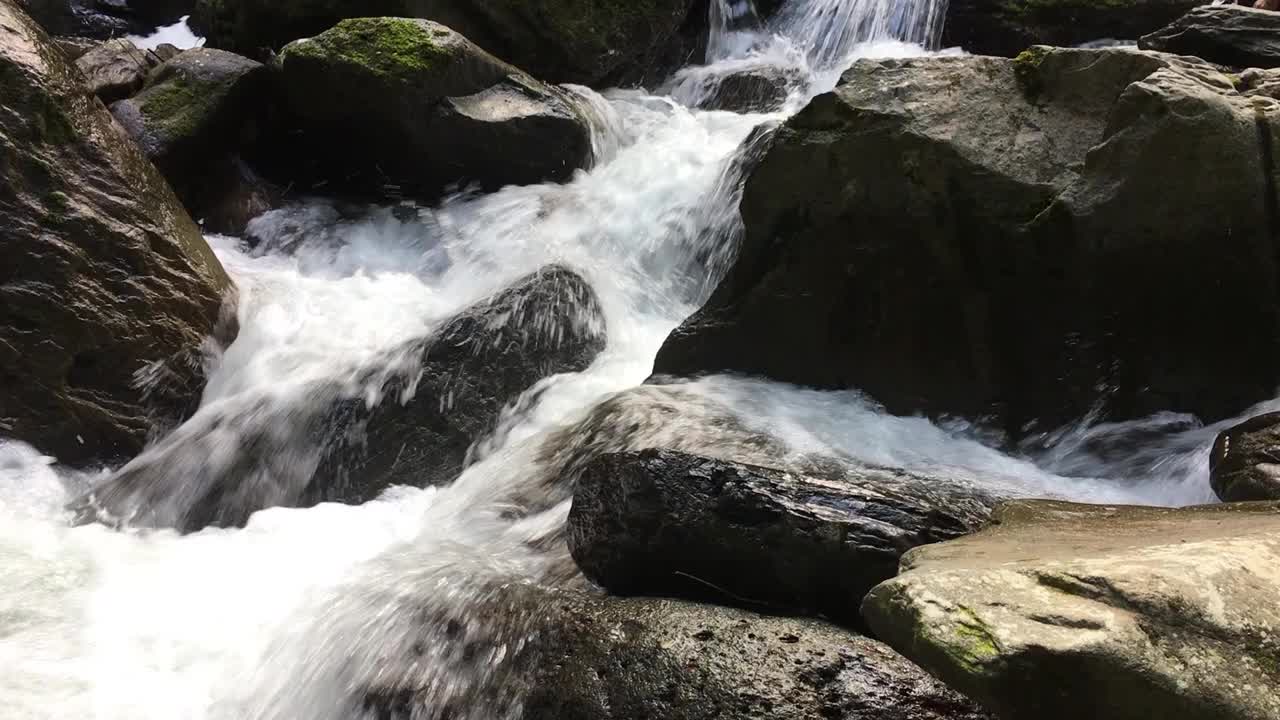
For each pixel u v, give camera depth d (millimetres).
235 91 8469
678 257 7156
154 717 3828
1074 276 4562
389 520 5500
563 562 4141
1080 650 2152
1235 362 4504
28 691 3887
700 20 11031
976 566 2586
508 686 3432
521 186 8211
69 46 9305
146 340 6379
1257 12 5789
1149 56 4504
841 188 5008
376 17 8102
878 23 10789
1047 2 10148
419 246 8047
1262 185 4195
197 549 5320
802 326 5324
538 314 6398
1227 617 2246
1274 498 3803
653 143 8586
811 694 3053
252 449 6148
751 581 3566
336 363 6383
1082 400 4738
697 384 5480
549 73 9477
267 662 4004
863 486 3672
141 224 6543
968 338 4887
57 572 4949
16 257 6047
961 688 2264
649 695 3184
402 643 3750
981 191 4664
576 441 5156
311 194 8773
